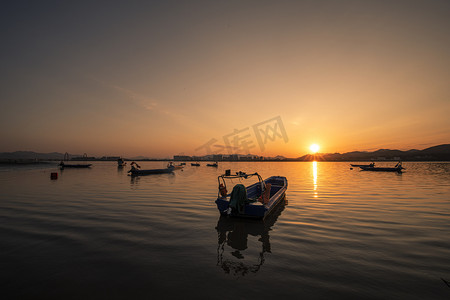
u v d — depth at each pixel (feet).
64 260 18.17
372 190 58.65
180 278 15.53
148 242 22.22
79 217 31.04
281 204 41.09
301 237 23.90
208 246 21.44
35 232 24.89
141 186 64.90
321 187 65.72
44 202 41.04
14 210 34.88
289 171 169.99
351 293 13.87
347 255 19.40
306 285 14.73
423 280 15.39
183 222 29.25
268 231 25.98
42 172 127.75
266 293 13.79
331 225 28.14
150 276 15.78
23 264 17.47
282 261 18.28
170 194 50.62
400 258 18.79
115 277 15.64
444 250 20.40
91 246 21.08
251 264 17.72
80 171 140.56
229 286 14.57
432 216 32.07
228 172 37.04
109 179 86.58
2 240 22.49
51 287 14.38
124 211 34.58
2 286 14.47
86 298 13.29
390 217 31.68
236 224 28.71
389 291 14.10
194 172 140.67
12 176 98.22
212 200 43.60
